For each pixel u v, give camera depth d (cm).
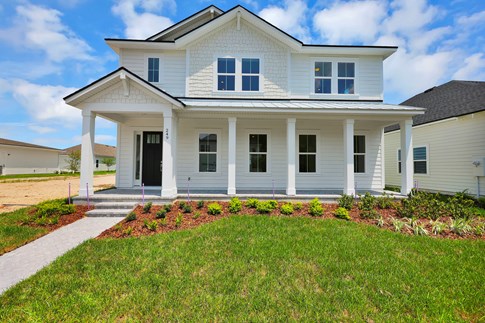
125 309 269
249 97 1018
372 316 264
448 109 1196
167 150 791
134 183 1018
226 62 1026
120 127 1009
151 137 1034
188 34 991
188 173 1017
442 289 318
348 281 333
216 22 997
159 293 300
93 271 355
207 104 851
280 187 1034
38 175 2741
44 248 460
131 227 566
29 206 858
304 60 1052
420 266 382
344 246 455
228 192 848
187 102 909
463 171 1052
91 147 789
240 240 478
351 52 1041
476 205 890
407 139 864
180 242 468
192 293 300
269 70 1030
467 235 546
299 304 280
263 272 356
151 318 255
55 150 3481
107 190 949
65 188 1505
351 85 1061
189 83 1010
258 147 1041
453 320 261
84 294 296
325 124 1054
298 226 572
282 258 401
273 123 1038
